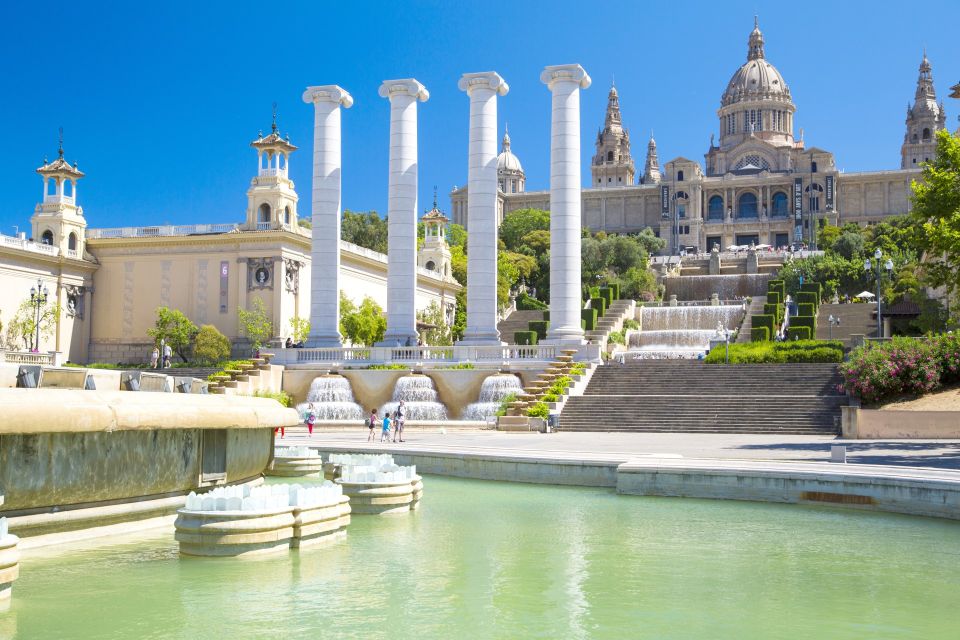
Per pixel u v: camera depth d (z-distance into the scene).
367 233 153.25
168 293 80.44
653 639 11.04
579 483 25.05
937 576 14.34
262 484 19.94
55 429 13.37
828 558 15.62
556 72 58.41
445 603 12.56
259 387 53.81
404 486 20.03
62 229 79.19
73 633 10.96
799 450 30.05
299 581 13.55
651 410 43.03
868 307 85.62
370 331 79.62
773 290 97.06
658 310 93.25
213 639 10.80
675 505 21.52
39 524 14.33
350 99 63.47
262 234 77.31
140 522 16.05
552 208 57.81
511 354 54.50
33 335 73.31
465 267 120.31
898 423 34.38
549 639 10.99
